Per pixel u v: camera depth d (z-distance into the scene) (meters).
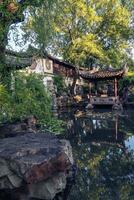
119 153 12.79
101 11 46.59
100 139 15.86
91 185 8.98
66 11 42.75
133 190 8.53
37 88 17.88
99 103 38.16
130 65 53.34
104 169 10.50
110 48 47.75
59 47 42.56
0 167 8.04
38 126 16.22
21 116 13.98
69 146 10.27
